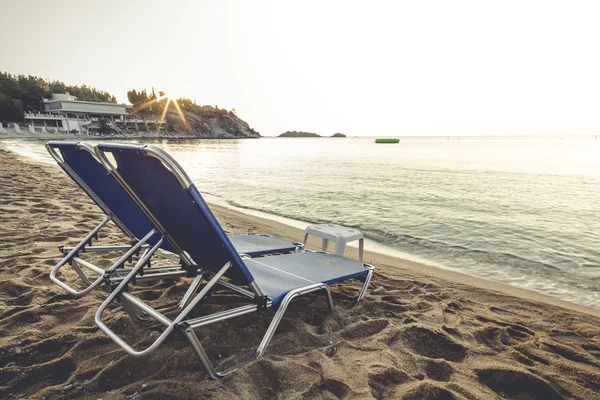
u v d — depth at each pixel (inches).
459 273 177.0
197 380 71.1
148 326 88.1
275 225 280.1
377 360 83.6
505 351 93.9
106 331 68.2
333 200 410.6
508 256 208.1
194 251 84.0
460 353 91.3
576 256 209.2
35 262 132.3
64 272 125.4
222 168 878.4
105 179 97.5
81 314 96.5
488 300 137.3
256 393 68.5
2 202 239.8
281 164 1019.9
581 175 689.0
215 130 6299.2
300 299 115.2
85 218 212.7
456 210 352.2
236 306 104.3
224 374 71.5
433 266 188.1
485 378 80.5
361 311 111.2
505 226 284.8
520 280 170.4
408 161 1155.3
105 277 84.0
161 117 5118.1
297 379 73.5
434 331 99.5
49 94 3555.6
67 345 81.6
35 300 102.7
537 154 1678.2
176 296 110.6
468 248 224.4
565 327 114.5
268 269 105.3
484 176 675.4
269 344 86.3
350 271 109.5
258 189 505.0
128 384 70.2
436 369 82.4
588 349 100.1
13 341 81.4
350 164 1014.4
